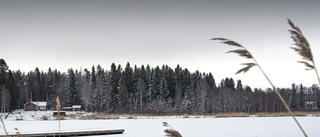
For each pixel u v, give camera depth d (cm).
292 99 7769
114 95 7400
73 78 8081
